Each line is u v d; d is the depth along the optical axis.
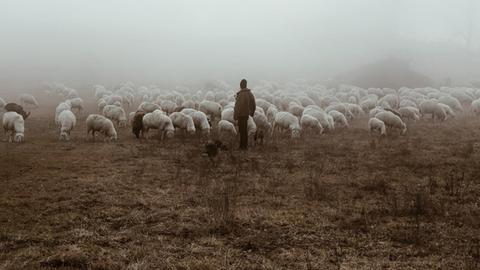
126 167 11.48
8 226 7.32
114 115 18.53
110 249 6.56
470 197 9.02
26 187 9.44
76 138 15.58
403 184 10.11
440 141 15.54
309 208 8.52
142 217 7.91
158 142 14.98
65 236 6.99
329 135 17.17
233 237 7.13
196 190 9.52
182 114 15.77
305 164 12.12
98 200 8.77
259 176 10.79
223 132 16.97
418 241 6.88
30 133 16.48
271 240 7.02
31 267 5.91
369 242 6.94
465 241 6.94
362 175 10.96
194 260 6.21
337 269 6.02
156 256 6.32
